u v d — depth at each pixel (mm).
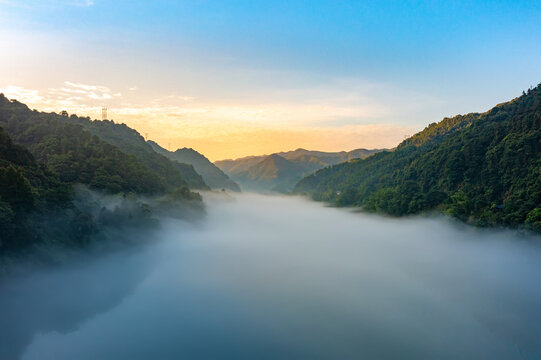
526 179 113000
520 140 123062
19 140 124500
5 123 132500
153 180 146875
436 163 161125
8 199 68375
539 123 125188
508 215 107062
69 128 137875
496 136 138625
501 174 124250
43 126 133375
